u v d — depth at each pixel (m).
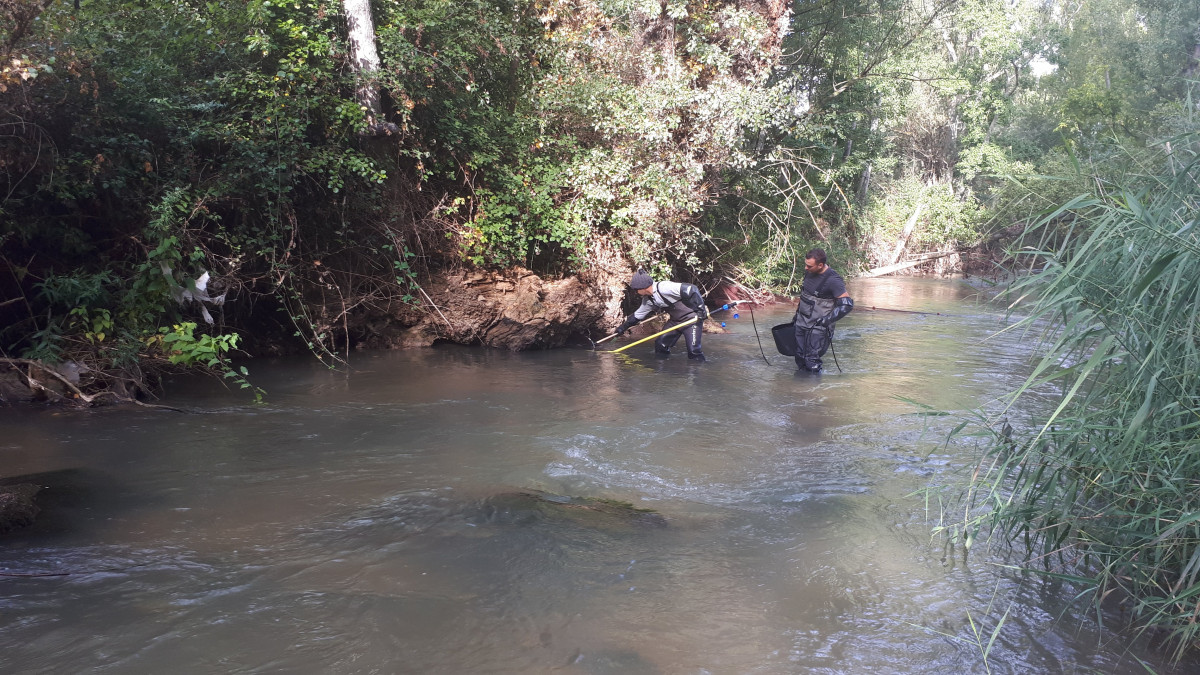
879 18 20.58
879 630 3.10
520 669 2.76
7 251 7.11
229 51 8.75
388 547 3.82
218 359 6.95
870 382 8.44
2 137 6.84
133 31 8.32
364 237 9.59
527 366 9.00
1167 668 2.84
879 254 30.42
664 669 2.78
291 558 3.67
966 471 5.23
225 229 8.33
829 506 4.55
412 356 9.38
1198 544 3.06
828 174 16.52
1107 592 3.24
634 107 11.53
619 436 6.02
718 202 15.28
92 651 2.82
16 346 7.04
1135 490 3.35
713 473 5.17
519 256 10.59
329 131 9.07
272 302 9.23
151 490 4.57
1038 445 3.76
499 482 4.86
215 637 2.94
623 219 11.25
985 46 34.75
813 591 3.44
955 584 3.53
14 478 4.69
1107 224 3.35
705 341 11.52
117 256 7.69
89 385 6.65
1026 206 4.19
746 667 2.81
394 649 2.88
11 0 6.38
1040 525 3.85
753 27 13.31
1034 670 2.82
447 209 10.09
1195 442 3.09
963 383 8.45
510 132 10.90
